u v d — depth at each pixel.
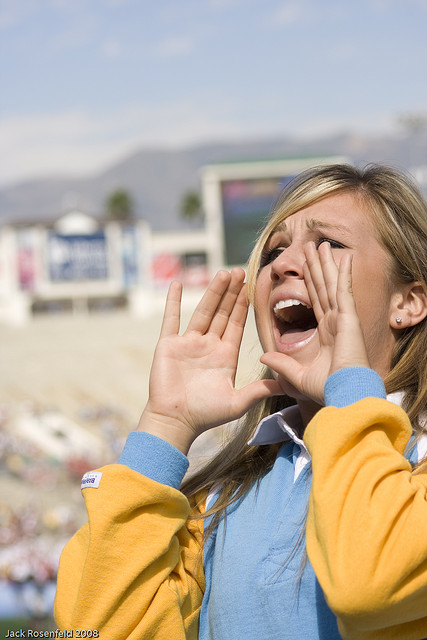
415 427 1.87
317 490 1.55
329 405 1.66
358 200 1.96
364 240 1.90
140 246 54.66
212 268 50.50
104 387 40.44
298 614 1.67
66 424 32.56
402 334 1.97
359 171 2.05
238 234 48.69
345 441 1.58
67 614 1.75
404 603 1.48
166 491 1.79
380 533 1.48
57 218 55.31
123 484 1.79
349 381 1.65
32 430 31.11
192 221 94.25
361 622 1.48
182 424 1.91
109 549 1.74
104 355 44.78
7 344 47.12
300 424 2.04
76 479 25.59
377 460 1.57
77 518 21.42
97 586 1.72
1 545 18.48
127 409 37.19
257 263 2.03
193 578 1.91
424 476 1.67
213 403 1.91
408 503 1.54
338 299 1.74
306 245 1.85
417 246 1.93
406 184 2.01
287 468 1.93
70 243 54.06
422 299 1.94
